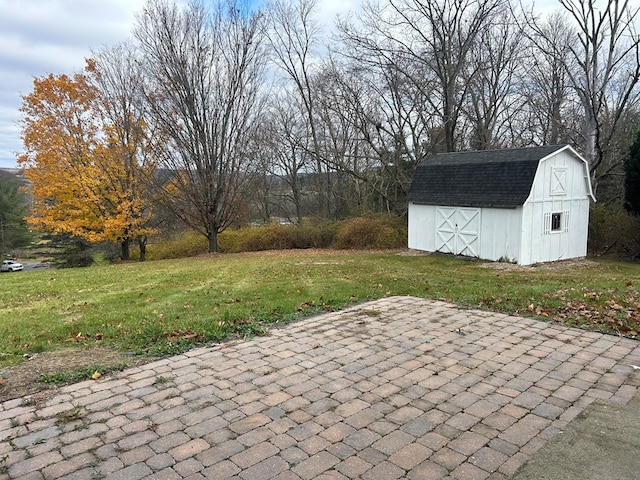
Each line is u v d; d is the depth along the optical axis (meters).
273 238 21.55
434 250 16.80
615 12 17.06
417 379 4.14
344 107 22.77
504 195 14.01
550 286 8.70
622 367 4.36
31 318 6.93
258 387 4.00
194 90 18.12
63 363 4.63
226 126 18.95
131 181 19.05
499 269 12.82
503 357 4.68
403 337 5.40
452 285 9.20
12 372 4.38
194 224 20.41
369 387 3.98
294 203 32.47
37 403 3.71
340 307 7.00
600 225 16.81
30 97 17.73
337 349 5.00
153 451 2.97
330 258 16.08
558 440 3.07
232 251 21.53
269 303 7.32
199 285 10.03
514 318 6.16
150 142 18.52
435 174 16.92
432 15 20.41
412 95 21.95
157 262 17.23
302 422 3.36
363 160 25.48
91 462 2.84
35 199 19.28
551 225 14.48
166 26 17.77
